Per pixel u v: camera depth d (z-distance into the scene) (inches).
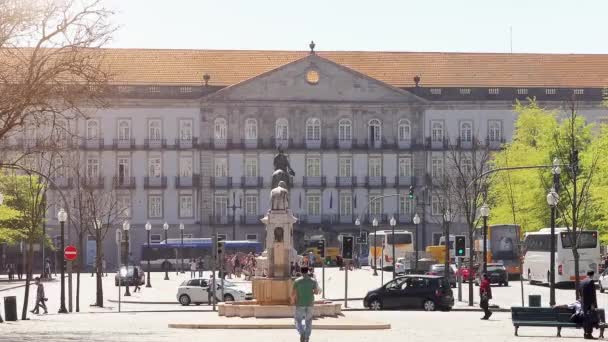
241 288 3208.7
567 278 3656.5
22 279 4862.2
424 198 5895.7
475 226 4488.2
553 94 6186.0
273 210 2266.2
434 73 6343.5
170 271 5644.7
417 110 6210.6
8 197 4097.0
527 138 4734.3
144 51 6343.5
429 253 4985.2
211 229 6112.2
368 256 5826.8
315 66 6190.9
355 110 6205.7
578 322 1872.5
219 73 6264.8
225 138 6141.7
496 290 3627.0
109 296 3572.8
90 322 2284.7
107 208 5506.9
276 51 6505.9
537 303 2438.5
